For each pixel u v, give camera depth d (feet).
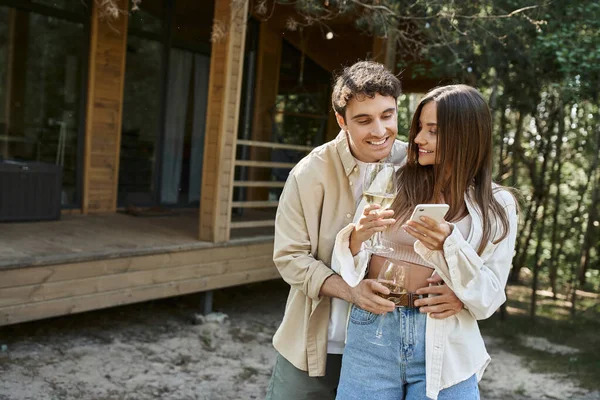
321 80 27.37
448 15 14.79
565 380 14.69
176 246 15.65
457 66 17.95
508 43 17.30
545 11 16.48
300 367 6.44
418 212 5.02
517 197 6.03
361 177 6.22
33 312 12.91
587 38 16.46
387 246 5.75
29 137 19.84
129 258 14.64
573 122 21.44
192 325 16.79
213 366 13.93
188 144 24.38
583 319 20.70
